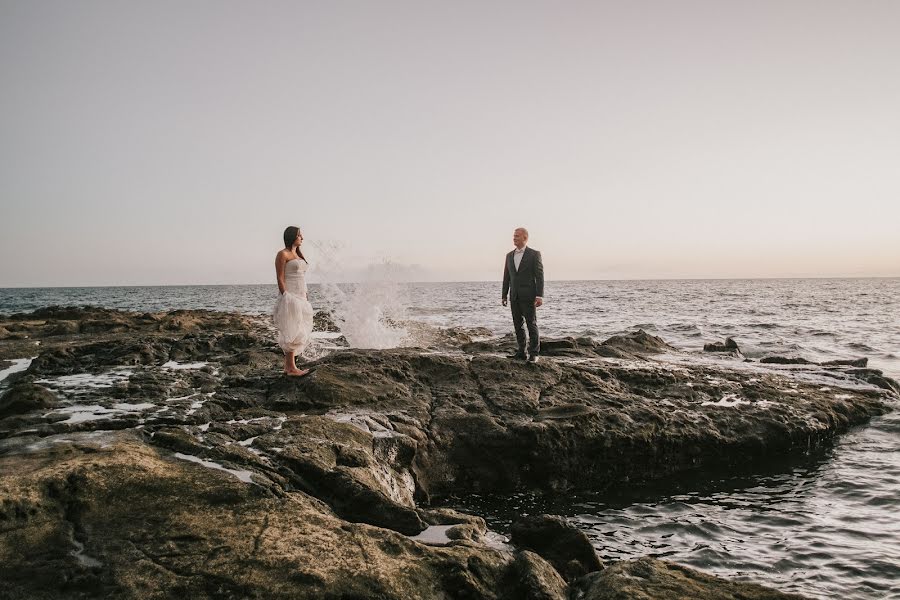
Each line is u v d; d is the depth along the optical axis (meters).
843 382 12.95
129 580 3.58
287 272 9.07
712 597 3.79
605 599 3.80
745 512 7.34
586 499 8.09
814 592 5.18
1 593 3.41
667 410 9.91
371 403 8.86
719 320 35.16
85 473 4.65
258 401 8.47
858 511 7.15
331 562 3.90
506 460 8.56
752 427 9.75
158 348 12.23
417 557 4.13
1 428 6.46
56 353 11.11
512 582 4.12
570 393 10.14
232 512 4.47
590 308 49.31
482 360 11.09
